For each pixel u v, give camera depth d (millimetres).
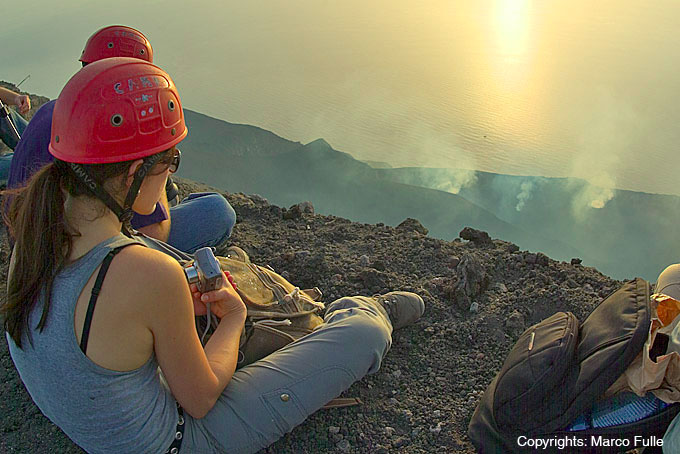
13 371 2396
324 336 1941
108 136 1313
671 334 1747
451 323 2766
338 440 2086
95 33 2568
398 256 3371
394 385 2381
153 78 1402
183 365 1493
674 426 1650
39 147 2113
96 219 1375
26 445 2047
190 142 145125
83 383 1391
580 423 1801
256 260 3270
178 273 1409
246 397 1743
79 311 1339
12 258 1528
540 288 2990
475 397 2312
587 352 1793
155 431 1543
